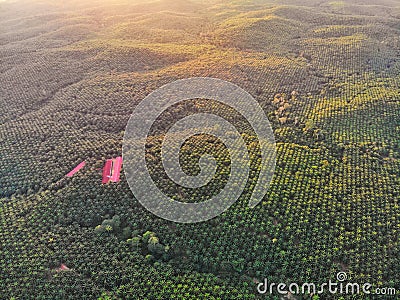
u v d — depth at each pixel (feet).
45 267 208.64
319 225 222.48
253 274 201.77
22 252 217.15
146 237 219.41
